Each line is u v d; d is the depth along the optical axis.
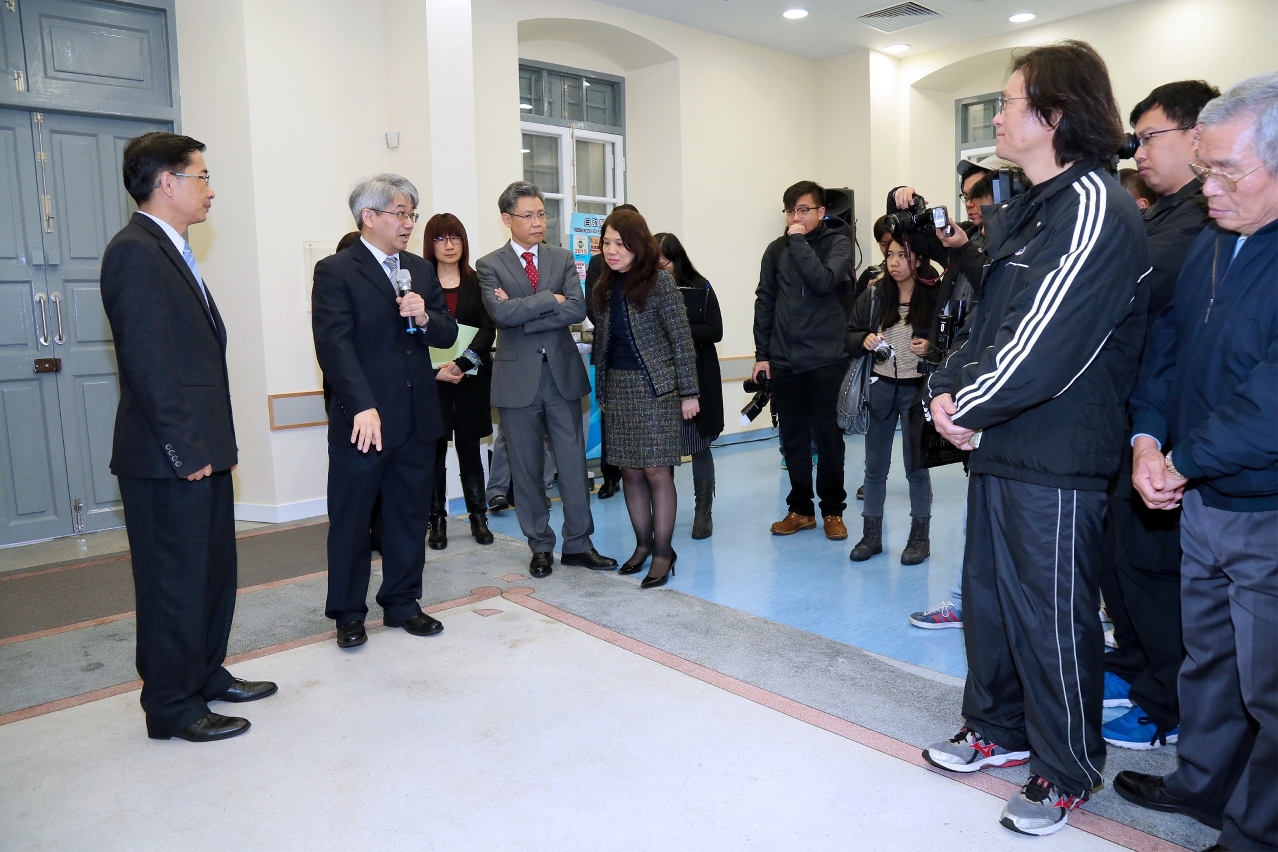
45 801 2.04
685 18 6.37
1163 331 1.82
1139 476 1.70
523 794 2.03
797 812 1.93
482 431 4.18
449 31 4.75
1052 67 1.72
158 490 2.24
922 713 2.39
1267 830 1.57
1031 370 1.66
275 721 2.40
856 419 3.63
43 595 3.54
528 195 3.50
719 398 4.02
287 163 4.61
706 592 3.44
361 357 2.79
